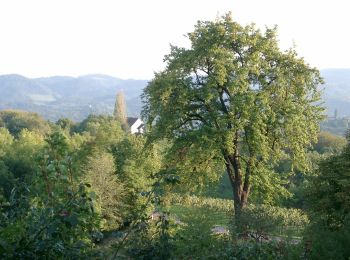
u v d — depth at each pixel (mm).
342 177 18016
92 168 30906
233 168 27547
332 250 10359
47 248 4613
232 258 8961
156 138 26312
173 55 26953
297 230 15336
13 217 5133
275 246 10773
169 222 5953
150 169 34750
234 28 25094
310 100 26328
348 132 20625
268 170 25719
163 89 24594
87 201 4949
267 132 25562
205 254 8297
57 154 5531
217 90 25016
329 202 17391
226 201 46250
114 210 28859
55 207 4801
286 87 25906
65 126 92312
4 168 39031
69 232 4891
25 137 55812
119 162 35344
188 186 26109
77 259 4824
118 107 112625
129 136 42562
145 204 5582
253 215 17781
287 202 40500
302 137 25656
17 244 4508
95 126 85875
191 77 25641
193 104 26172
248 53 25609
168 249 5641
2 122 97188
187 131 25953
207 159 25875
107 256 5434
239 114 24438
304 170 26391
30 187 5434
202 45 24797
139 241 5641
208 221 8938
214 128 23688
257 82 25797
